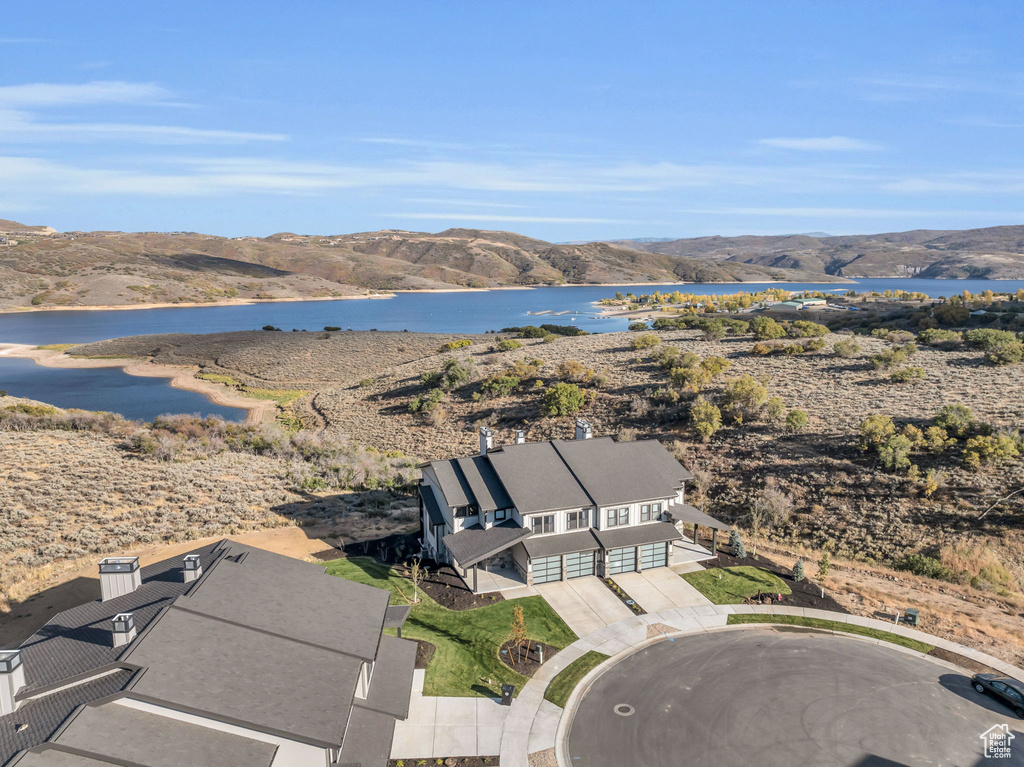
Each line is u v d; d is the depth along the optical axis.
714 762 19.61
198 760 14.62
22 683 16.36
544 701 22.77
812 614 28.94
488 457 34.88
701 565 34.06
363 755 17.66
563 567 31.94
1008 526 35.94
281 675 17.62
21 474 43.88
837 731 20.89
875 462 45.16
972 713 21.91
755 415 56.78
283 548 35.19
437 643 26.30
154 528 36.69
